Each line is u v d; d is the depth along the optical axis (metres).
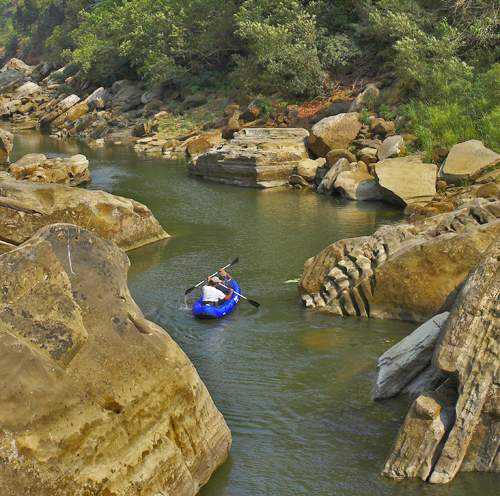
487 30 23.72
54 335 4.18
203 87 41.28
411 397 6.44
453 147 17.91
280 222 16.39
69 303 4.36
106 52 49.50
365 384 7.07
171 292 10.98
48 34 88.19
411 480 5.22
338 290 9.80
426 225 11.87
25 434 3.74
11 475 3.65
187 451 4.89
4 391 3.75
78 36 59.72
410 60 24.59
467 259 8.65
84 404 4.11
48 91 58.12
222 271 10.84
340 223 16.06
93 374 4.29
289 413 6.52
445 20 26.05
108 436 4.17
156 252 13.73
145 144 34.50
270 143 23.59
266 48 32.19
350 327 8.98
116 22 48.44
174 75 41.41
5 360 3.84
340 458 5.66
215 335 8.91
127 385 4.42
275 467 5.54
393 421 6.20
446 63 23.12
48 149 33.59
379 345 8.23
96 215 13.38
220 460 5.49
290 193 21.23
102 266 4.72
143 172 26.03
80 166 22.78
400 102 26.12
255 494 5.15
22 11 102.06
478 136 19.44
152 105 42.25
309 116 30.20
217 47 41.16
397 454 5.29
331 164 21.88
